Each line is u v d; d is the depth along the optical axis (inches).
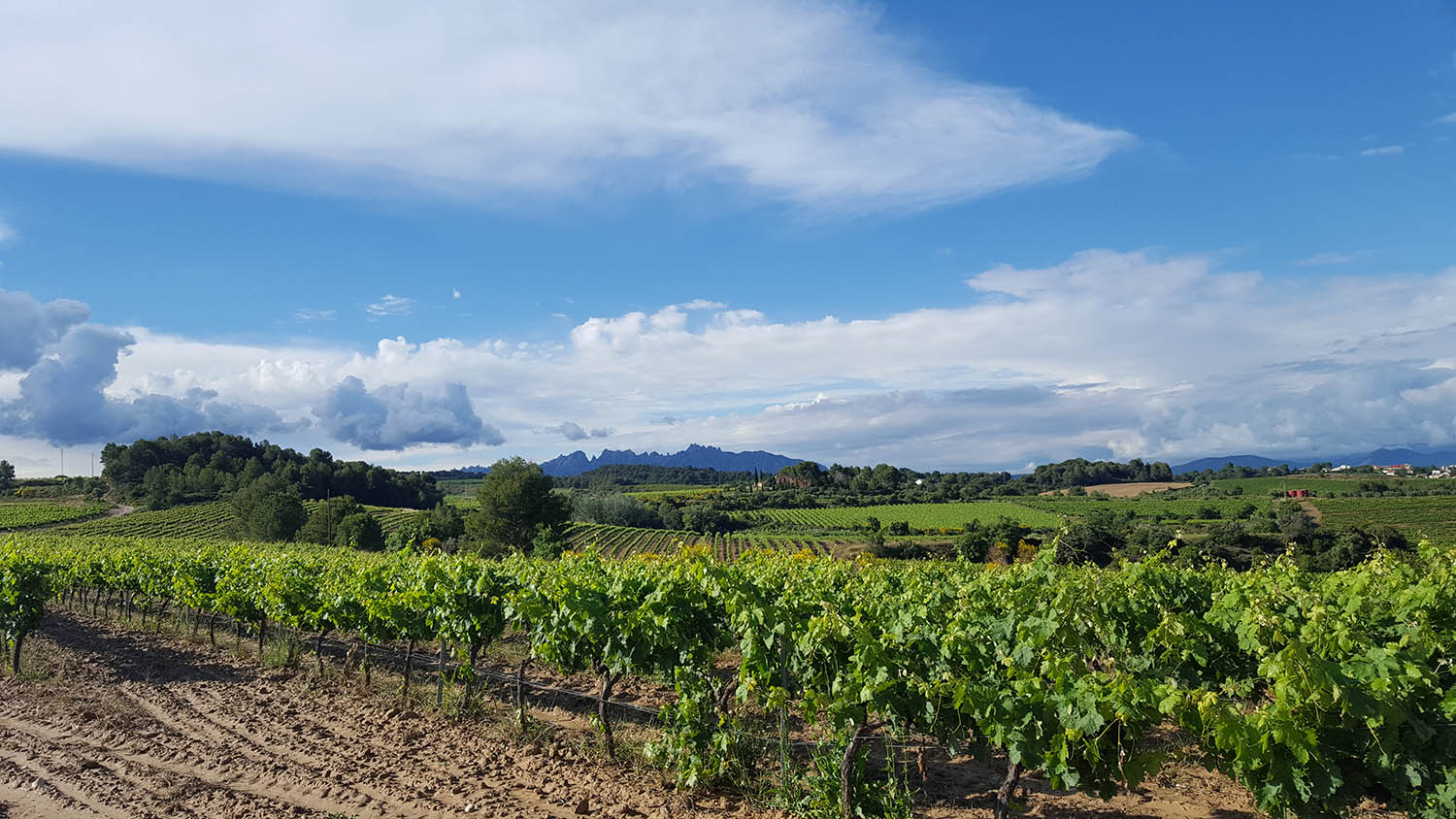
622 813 247.1
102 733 339.9
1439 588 243.0
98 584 736.3
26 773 286.8
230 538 2748.5
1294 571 332.8
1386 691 163.8
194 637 596.1
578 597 311.1
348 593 430.3
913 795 258.1
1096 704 178.1
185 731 341.7
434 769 288.2
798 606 272.8
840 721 220.1
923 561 534.3
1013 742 187.9
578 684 424.5
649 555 532.4
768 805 251.9
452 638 383.9
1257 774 173.6
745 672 261.9
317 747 315.0
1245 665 257.8
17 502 3853.3
